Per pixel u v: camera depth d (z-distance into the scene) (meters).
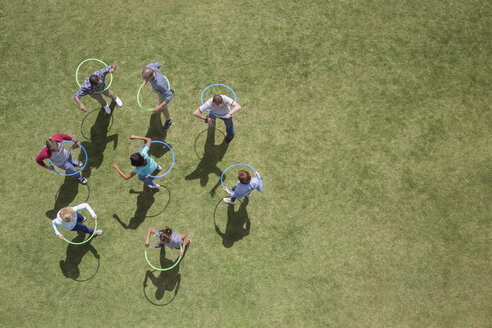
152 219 7.64
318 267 7.29
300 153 7.85
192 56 8.47
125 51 8.55
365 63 8.37
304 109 8.10
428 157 7.79
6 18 8.86
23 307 7.29
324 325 7.05
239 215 7.59
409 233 7.42
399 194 7.60
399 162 7.76
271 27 8.62
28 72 8.50
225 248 7.45
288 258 7.35
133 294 7.31
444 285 7.18
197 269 7.36
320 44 8.50
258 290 7.23
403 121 8.01
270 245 7.43
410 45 8.47
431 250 7.33
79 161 7.85
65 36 8.69
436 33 8.55
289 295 7.18
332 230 7.45
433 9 8.71
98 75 6.94
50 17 8.83
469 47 8.45
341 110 8.09
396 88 8.21
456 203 7.54
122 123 8.14
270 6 8.76
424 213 7.50
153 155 7.97
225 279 7.29
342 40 8.52
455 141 7.87
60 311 7.26
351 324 7.04
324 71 8.32
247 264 7.35
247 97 8.19
